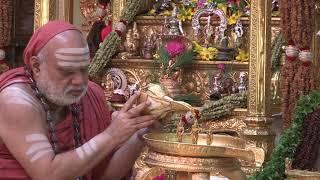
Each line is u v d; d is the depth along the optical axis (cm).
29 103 233
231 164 240
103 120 274
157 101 239
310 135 408
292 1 493
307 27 495
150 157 244
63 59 234
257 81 549
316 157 407
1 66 677
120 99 628
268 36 553
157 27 667
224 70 616
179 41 616
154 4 680
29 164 228
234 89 608
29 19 1030
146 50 655
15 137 229
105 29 687
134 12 664
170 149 232
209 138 261
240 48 628
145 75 651
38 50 239
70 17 695
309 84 494
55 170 226
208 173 236
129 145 266
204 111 571
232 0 636
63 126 250
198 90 629
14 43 1009
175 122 284
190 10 647
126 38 670
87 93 272
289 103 498
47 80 237
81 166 228
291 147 413
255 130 543
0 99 235
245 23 629
